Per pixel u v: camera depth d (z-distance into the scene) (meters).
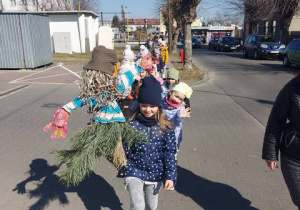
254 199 3.98
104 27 30.69
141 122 2.80
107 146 2.77
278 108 2.66
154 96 2.66
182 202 3.90
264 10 26.22
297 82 2.56
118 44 45.47
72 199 3.95
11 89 11.62
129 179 2.82
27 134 6.43
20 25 16.08
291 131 2.63
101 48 2.77
